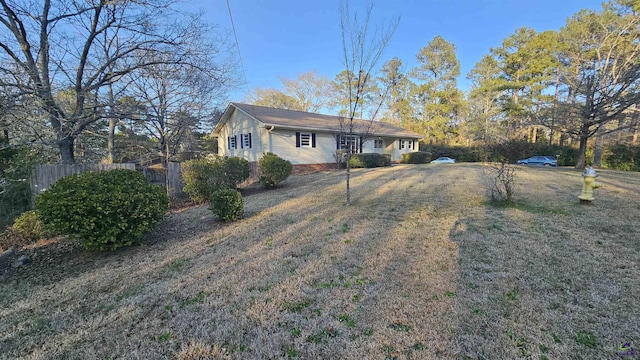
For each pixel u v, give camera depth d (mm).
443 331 2068
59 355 2043
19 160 7172
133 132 14711
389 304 2451
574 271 2893
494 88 26672
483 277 2842
